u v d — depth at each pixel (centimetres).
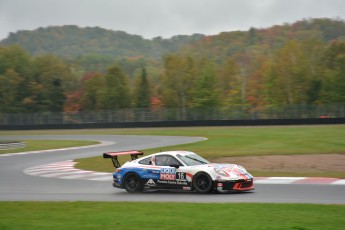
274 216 997
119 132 5953
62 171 2347
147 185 1538
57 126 7294
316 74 9181
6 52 10875
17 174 2288
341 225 891
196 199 1352
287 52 9031
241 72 10688
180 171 1479
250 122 6159
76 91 10306
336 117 5834
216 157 2727
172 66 9494
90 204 1262
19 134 6372
